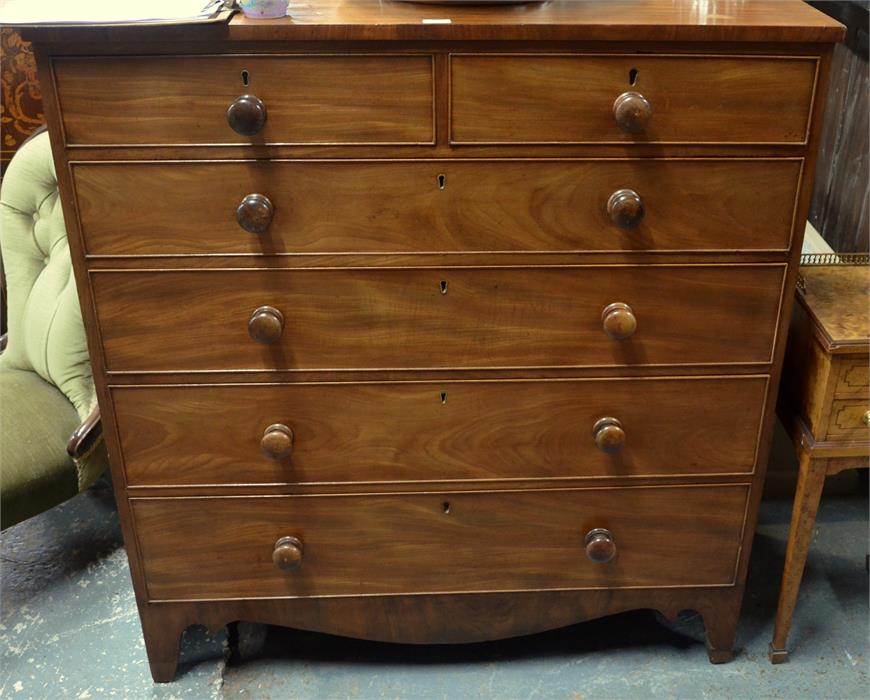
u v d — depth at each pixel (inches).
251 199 52.7
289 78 50.3
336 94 50.8
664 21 49.6
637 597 68.3
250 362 58.4
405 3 53.6
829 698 67.9
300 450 61.5
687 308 57.5
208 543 64.7
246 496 62.9
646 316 57.7
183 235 54.4
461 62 50.1
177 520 63.7
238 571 65.9
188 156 52.3
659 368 59.4
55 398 77.1
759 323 58.2
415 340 58.0
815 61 50.8
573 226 54.7
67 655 72.0
